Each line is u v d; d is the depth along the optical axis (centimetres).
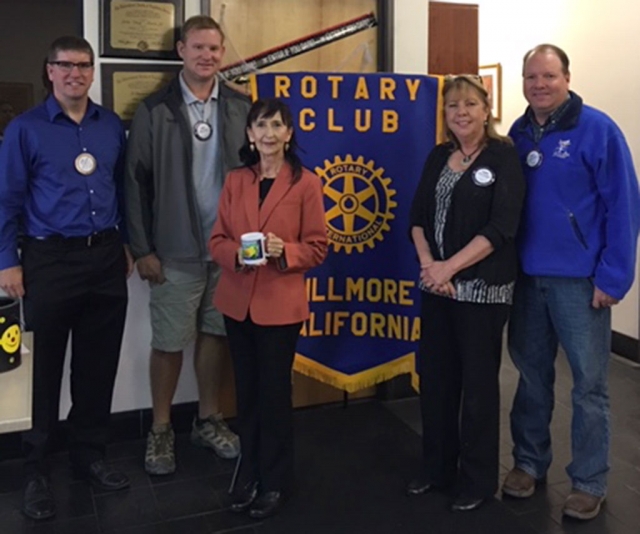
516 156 229
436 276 231
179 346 277
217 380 293
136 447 297
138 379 303
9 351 141
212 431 291
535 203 232
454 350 243
